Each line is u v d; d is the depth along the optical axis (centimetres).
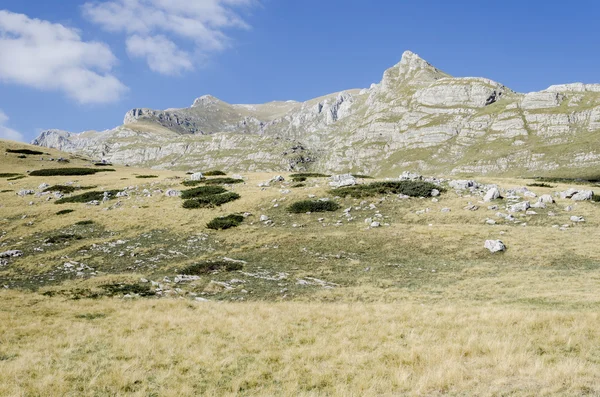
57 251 3703
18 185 7425
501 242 3203
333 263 3134
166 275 2934
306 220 4528
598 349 1267
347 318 1778
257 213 4866
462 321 1634
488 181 6494
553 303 1942
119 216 4950
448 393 1027
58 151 12988
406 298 2238
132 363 1294
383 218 4416
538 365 1123
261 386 1138
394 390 1069
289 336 1593
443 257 3197
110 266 3262
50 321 1769
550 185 6084
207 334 1620
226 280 2753
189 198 5781
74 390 1109
